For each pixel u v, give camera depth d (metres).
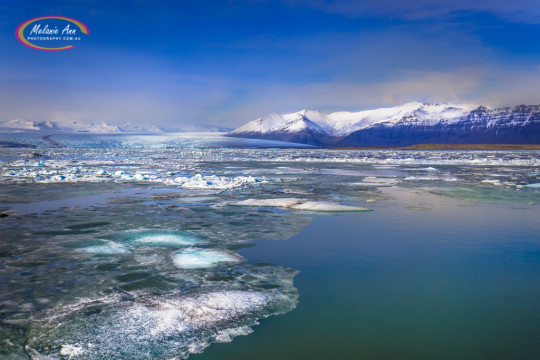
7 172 25.67
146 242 8.85
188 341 4.66
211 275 6.78
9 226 10.36
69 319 5.14
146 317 5.19
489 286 6.38
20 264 7.30
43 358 4.27
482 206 13.92
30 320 5.11
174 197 15.52
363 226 10.59
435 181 22.72
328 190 18.20
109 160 45.84
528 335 4.83
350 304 5.67
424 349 4.53
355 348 4.54
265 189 18.38
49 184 19.58
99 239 9.08
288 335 4.82
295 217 11.75
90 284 6.32
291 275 6.82
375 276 6.80
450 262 7.57
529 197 16.16
